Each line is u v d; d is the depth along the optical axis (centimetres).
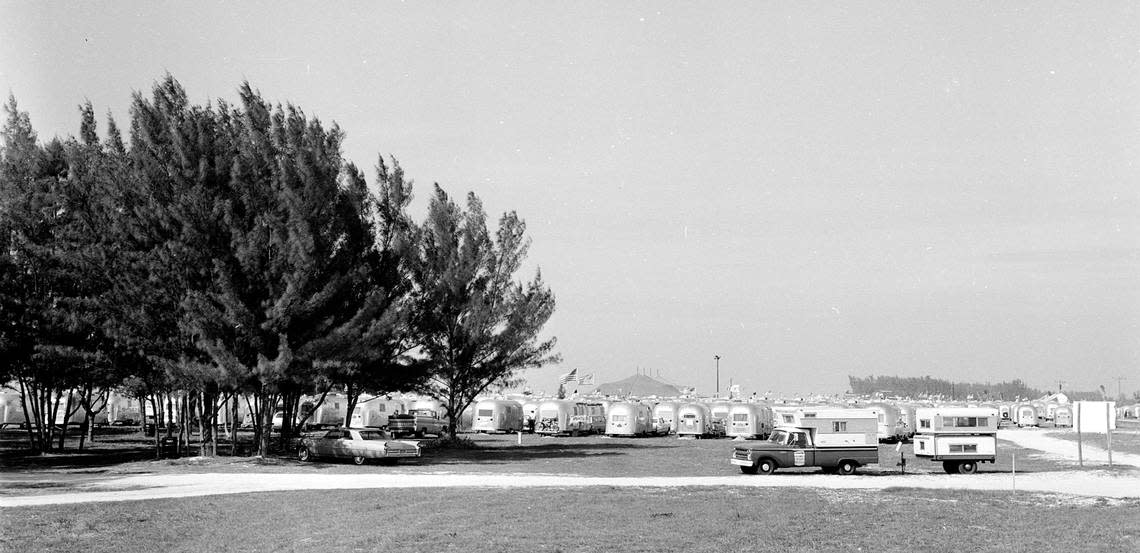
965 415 3906
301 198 4053
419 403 7450
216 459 4025
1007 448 5759
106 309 3906
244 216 4041
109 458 4288
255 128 4128
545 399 7838
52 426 4812
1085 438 7138
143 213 3925
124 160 4131
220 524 2145
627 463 4253
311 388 4184
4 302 4022
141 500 2558
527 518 2219
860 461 3766
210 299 3919
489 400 7269
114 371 4238
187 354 3981
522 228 5619
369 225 4697
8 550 1830
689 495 2766
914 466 4284
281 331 3956
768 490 2967
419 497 2641
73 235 4081
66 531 2036
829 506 2545
